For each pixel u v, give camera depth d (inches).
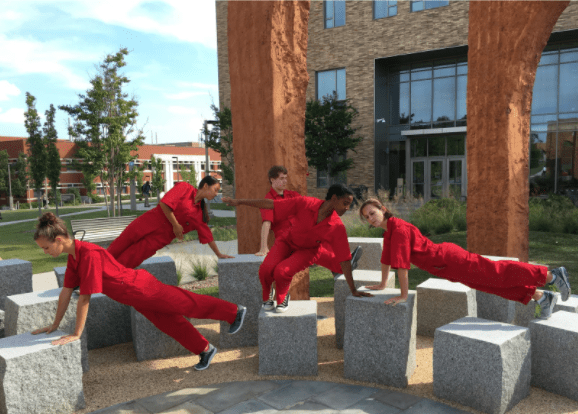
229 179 831.7
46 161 895.7
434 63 948.0
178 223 155.9
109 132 741.3
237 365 152.6
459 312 170.2
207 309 141.6
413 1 892.6
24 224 827.4
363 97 960.9
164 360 160.2
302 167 209.9
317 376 142.3
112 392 133.6
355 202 677.3
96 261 123.3
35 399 116.6
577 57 814.5
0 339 124.1
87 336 172.9
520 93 224.4
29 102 879.7
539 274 129.6
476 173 234.4
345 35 968.9
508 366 115.3
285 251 150.3
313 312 143.8
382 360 134.2
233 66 208.8
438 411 117.3
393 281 180.2
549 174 854.5
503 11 220.4
